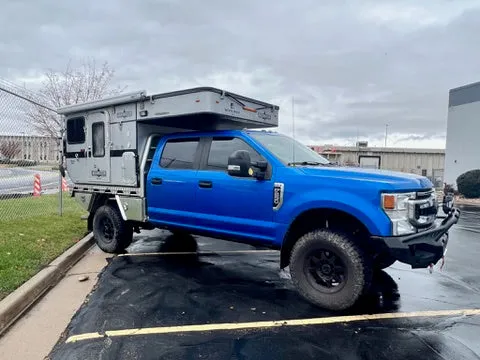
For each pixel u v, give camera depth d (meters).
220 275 5.16
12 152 10.02
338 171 4.09
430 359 3.01
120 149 6.11
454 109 21.61
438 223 4.33
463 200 17.94
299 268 4.11
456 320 3.76
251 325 3.59
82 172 6.91
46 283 4.58
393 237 3.61
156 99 5.50
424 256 3.68
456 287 4.78
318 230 4.05
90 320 3.64
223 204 4.76
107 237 6.47
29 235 6.57
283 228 4.23
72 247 6.23
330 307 3.90
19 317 3.73
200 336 3.34
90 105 6.45
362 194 3.74
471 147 20.47
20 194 14.46
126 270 5.36
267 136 5.04
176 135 5.57
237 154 4.40
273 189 4.31
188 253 6.43
